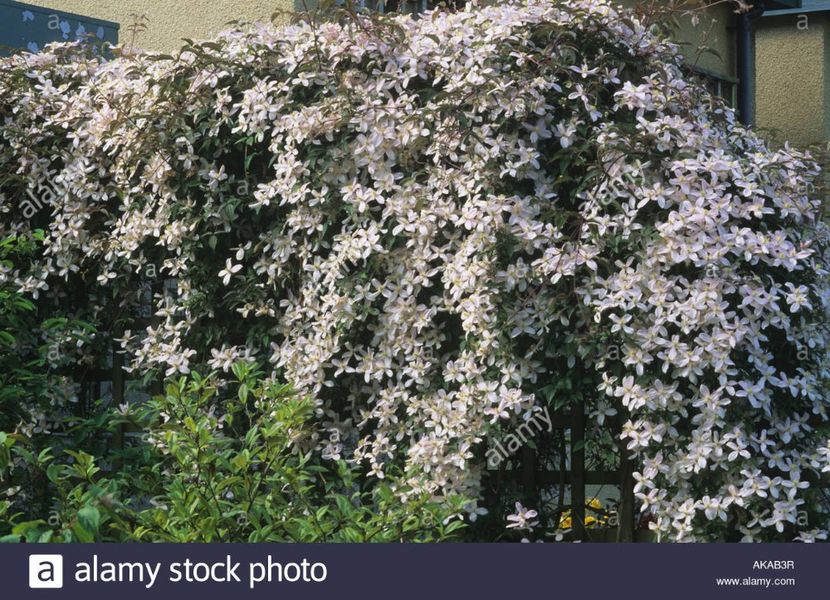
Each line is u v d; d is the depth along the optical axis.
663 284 3.59
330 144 4.10
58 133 4.76
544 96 3.82
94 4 6.38
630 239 3.64
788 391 3.68
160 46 6.14
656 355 3.62
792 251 3.61
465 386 3.78
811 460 3.59
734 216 3.61
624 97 3.78
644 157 3.69
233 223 4.26
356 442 4.11
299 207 4.05
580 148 3.72
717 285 3.55
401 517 3.28
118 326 4.79
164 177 4.30
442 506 3.50
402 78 3.96
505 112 3.79
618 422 3.87
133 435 4.75
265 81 4.14
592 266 3.61
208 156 4.33
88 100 4.64
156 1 6.15
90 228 4.70
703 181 3.60
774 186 3.78
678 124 3.71
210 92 4.28
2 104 4.81
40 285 4.71
